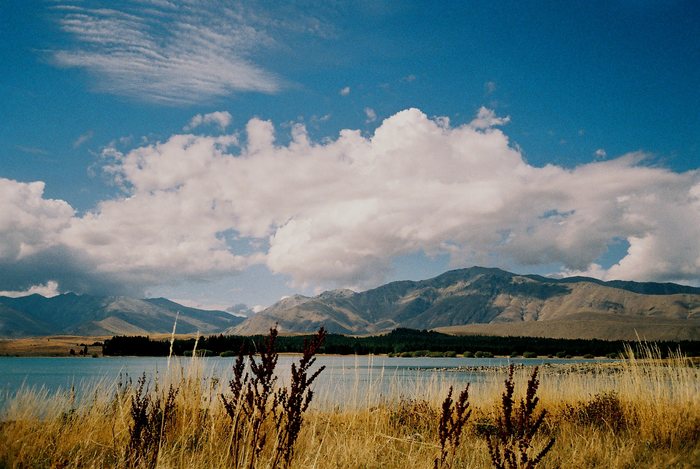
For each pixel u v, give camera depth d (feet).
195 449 20.61
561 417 35.60
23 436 20.66
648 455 25.32
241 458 16.74
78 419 24.26
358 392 33.99
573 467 22.66
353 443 23.98
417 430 31.24
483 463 21.95
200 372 24.90
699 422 29.76
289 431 15.23
